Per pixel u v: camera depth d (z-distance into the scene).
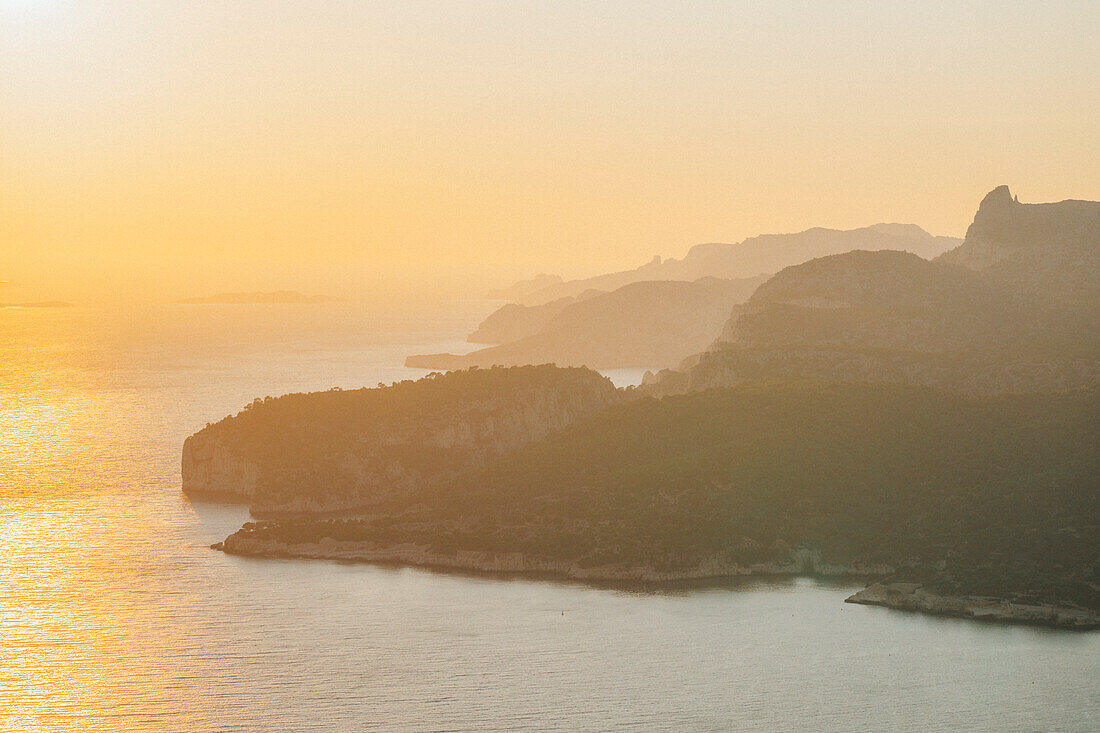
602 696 185.62
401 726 176.12
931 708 180.50
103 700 185.25
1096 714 178.50
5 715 180.50
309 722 177.88
